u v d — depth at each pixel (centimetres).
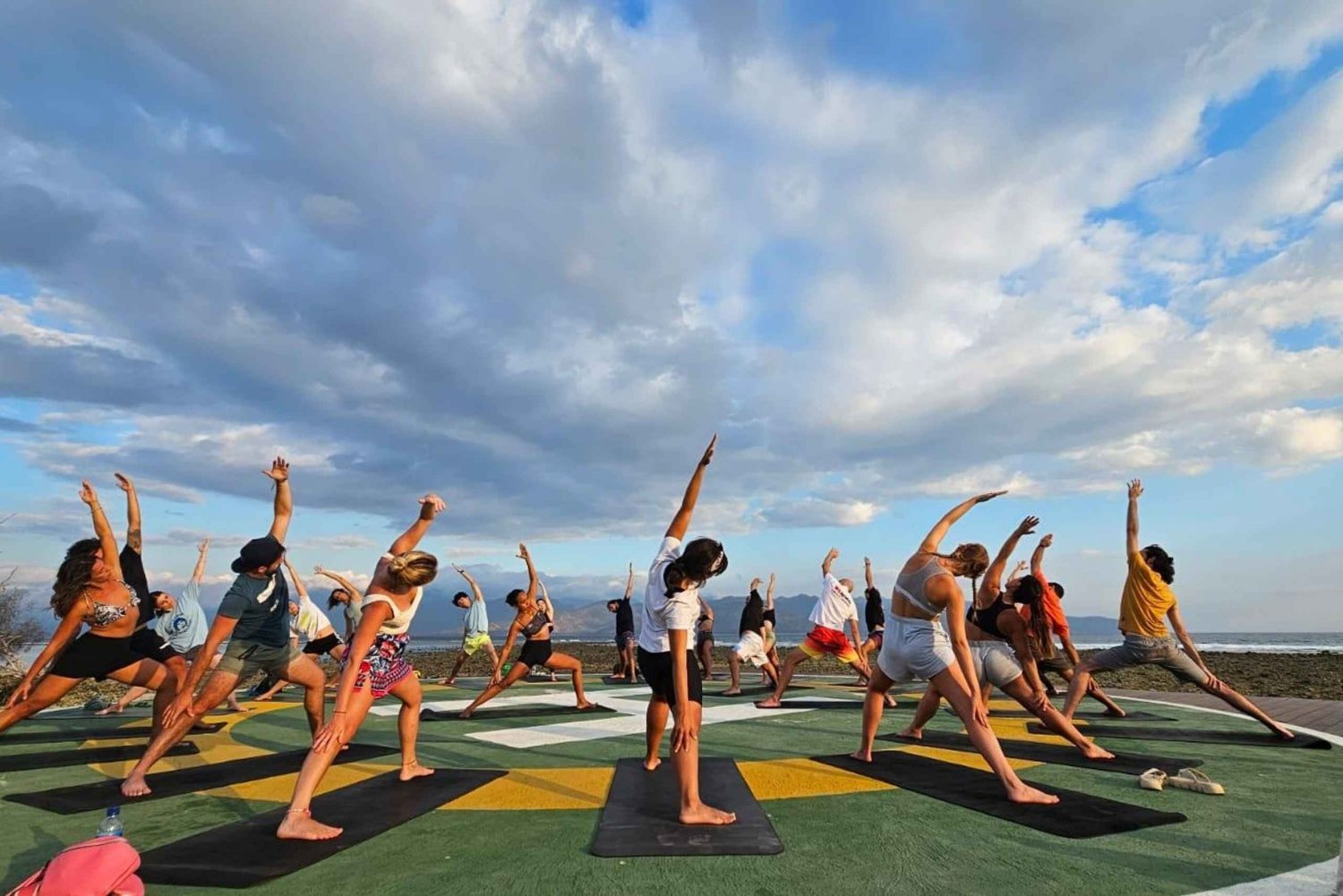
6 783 518
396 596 452
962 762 557
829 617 891
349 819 410
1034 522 616
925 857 344
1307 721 783
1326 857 342
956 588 468
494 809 436
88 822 419
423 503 472
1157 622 661
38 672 543
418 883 315
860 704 945
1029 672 660
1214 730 707
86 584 547
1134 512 677
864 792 467
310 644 894
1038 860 338
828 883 311
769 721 795
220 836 381
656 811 419
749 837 369
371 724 795
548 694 1115
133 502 658
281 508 569
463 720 822
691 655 418
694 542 412
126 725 810
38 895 270
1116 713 807
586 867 332
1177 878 314
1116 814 412
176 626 897
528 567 873
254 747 656
